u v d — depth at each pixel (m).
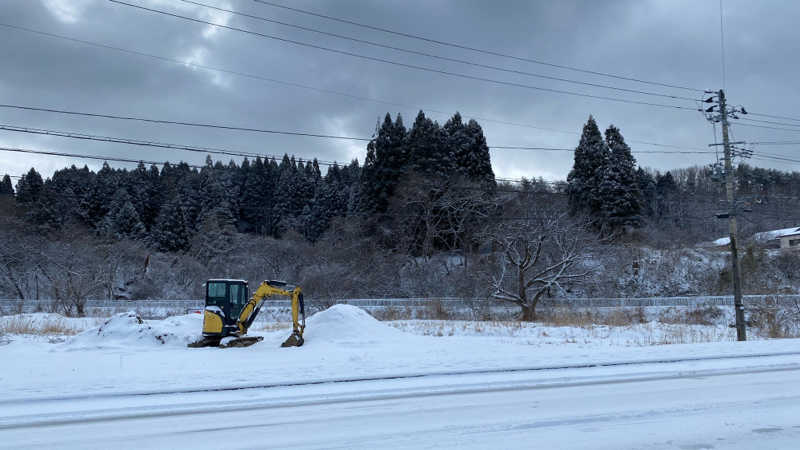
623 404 9.20
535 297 33.28
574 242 35.22
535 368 12.98
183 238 70.06
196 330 20.48
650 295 43.91
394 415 8.59
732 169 25.28
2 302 39.75
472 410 8.87
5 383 11.34
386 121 57.50
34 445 7.18
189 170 97.31
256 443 7.15
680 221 75.94
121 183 86.62
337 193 76.88
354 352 16.59
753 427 7.68
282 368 13.16
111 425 8.16
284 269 51.09
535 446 6.80
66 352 17.48
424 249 49.75
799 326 29.94
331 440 7.23
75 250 47.41
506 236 35.09
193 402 9.65
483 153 58.59
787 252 48.06
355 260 47.69
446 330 26.17
